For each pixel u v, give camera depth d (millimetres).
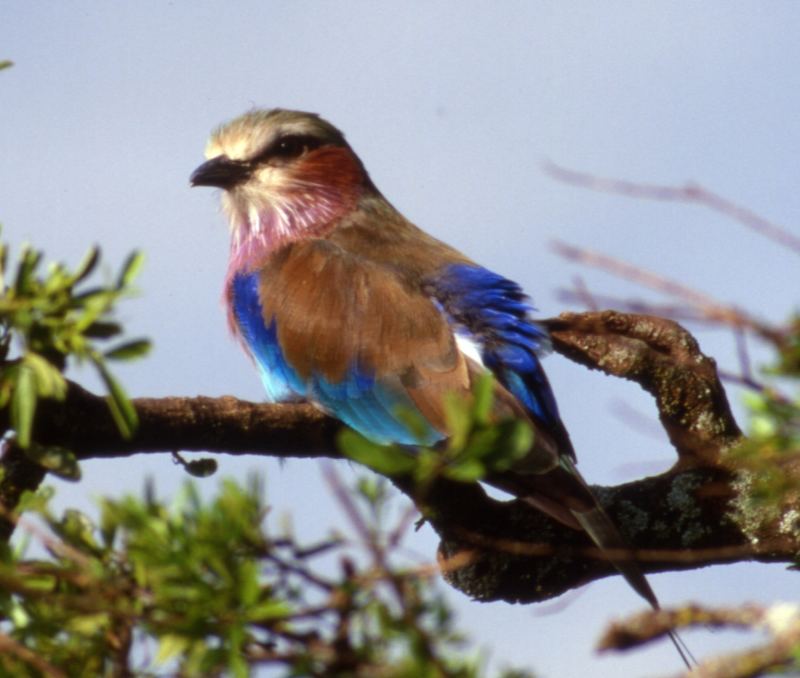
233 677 6363
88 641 6840
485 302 13883
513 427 6859
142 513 6645
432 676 6051
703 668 6461
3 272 7977
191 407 10922
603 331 12891
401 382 13766
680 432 12320
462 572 12242
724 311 6832
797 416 6707
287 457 11680
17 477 9891
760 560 12016
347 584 6340
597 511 11633
